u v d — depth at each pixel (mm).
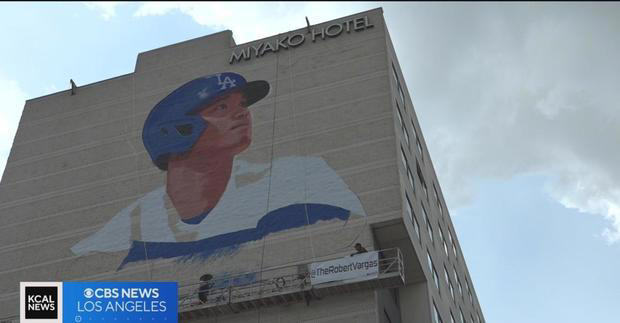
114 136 67312
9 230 64625
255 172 59781
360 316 50562
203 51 69500
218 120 64125
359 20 66188
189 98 66688
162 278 57000
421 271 57281
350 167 57562
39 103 73000
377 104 60406
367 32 65250
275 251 55219
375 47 64062
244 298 52562
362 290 51406
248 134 62250
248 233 56844
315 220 55750
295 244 55062
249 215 57750
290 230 55875
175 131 65000
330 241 54375
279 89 64062
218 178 60688
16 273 61656
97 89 71438
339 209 55688
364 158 57719
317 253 54094
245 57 67250
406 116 66188
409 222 55719
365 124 59531
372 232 54344
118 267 59000
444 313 63469
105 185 64375
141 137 66062
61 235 62750
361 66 63156
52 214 64438
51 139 69812
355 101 61125
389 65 63219
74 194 65000
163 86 68625
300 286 51781
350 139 59062
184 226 59125
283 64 65625
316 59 64938
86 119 69812
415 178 63688
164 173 62812
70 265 60656
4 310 59781
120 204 62594
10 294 60594
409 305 57062
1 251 63406
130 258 59094
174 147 64000
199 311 52938
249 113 63500
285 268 54125
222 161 61500
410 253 56000
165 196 61406
